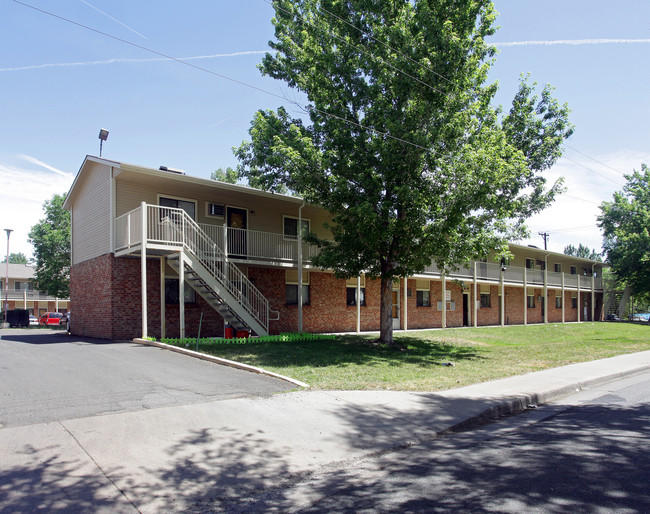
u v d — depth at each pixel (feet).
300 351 45.16
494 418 25.91
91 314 58.49
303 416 22.90
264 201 65.16
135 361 35.06
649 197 139.95
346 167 47.65
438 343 61.00
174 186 57.11
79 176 62.69
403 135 45.44
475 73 49.01
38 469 15.56
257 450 18.45
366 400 26.53
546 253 124.98
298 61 52.75
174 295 57.11
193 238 53.52
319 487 15.57
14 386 26.37
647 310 226.79
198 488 15.10
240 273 56.65
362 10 50.08
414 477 16.38
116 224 53.36
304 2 53.16
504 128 69.46
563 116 70.49
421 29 47.03
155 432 19.40
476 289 97.71
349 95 50.19
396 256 50.21
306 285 71.46
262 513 13.66
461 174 44.75
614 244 147.23
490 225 49.80
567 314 136.26
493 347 59.00
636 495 14.51
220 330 60.39
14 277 166.81
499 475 16.39
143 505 13.79
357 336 64.18
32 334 70.18
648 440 20.77
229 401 24.44
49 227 115.96
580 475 16.30
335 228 52.47
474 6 47.96
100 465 16.12
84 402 23.04
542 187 70.23
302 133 52.47
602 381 37.81
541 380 35.24
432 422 23.27
